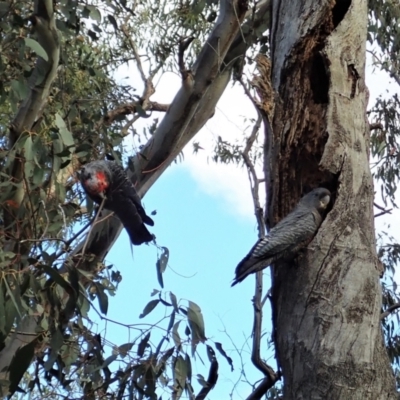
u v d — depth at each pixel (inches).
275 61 189.2
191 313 164.9
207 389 169.5
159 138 231.6
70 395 186.5
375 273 161.9
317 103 181.9
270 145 179.3
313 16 184.5
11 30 213.5
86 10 221.0
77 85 256.5
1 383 160.9
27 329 183.3
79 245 209.5
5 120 249.9
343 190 169.0
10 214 186.1
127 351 167.2
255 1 242.7
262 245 158.7
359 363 151.4
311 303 158.4
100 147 254.7
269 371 173.5
